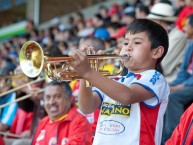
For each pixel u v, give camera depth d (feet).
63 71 12.82
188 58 25.39
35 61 12.42
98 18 55.47
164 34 13.56
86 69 11.76
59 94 19.56
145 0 56.59
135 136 12.66
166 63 27.27
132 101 12.35
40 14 84.07
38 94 25.54
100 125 13.14
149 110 12.93
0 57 61.72
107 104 13.28
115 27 39.19
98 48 23.06
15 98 26.84
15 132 26.96
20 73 26.43
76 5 82.02
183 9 33.81
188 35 26.35
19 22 78.59
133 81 12.96
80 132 18.48
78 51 11.74
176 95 23.26
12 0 92.79
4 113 27.35
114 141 12.72
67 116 19.31
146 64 13.29
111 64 21.81
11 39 69.31
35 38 63.16
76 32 55.77
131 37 13.38
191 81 24.02
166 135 22.58
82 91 13.21
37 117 25.76
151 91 12.72
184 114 14.29
